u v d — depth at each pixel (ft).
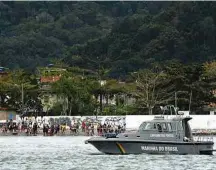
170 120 497.46
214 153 531.91
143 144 497.05
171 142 493.77
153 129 497.87
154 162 453.99
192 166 432.66
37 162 477.77
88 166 438.40
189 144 496.64
